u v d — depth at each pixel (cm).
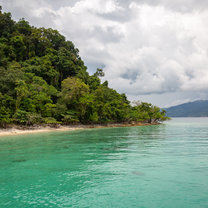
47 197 845
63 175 1138
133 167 1293
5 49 8362
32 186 968
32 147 2259
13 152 1923
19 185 983
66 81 7088
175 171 1192
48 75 8175
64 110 6606
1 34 9631
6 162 1480
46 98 6300
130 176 1105
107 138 3228
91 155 1731
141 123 9350
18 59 9088
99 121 7756
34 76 7331
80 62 10831
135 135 3728
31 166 1351
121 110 8419
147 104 9656
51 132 4875
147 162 1428
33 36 10462
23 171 1227
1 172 1208
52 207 756
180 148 2055
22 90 5394
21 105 5619
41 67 8144
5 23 9850
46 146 2334
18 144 2553
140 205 764
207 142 2534
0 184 999
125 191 897
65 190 916
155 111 9662
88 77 10050
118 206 759
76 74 9344
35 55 10106
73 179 1066
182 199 812
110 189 922
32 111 5712
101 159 1555
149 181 1020
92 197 839
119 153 1809
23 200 817
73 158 1608
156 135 3653
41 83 7144
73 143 2603
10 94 5519
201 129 5472
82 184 989
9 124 5034
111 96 8881
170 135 3619
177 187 938
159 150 1941
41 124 5769
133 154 1748
